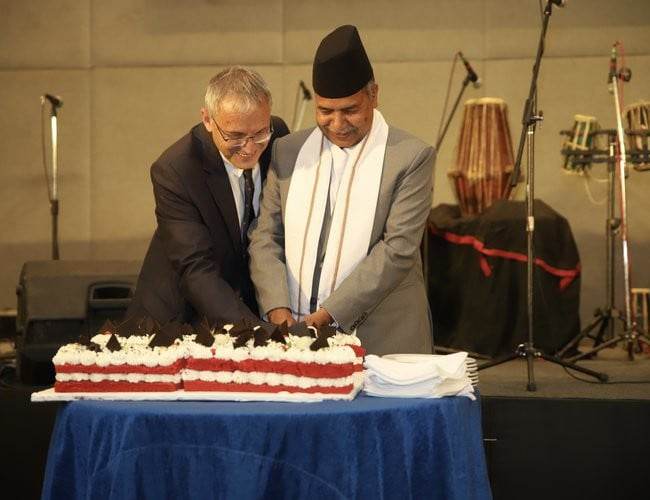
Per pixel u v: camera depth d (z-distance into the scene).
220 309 2.89
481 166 5.71
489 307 5.14
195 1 6.62
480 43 6.43
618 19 6.32
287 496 2.24
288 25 6.57
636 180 6.29
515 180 4.37
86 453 2.34
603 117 6.33
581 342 5.89
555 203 6.39
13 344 5.84
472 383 2.62
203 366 2.44
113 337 2.50
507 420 3.54
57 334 4.41
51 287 4.44
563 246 5.22
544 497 3.52
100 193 6.70
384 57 6.50
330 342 2.54
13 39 6.72
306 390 2.40
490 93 6.41
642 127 4.95
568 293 5.20
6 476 3.84
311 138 3.11
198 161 3.09
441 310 5.41
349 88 2.88
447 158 6.46
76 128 6.71
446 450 2.34
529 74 6.39
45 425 3.82
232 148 2.86
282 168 3.12
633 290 5.81
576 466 3.50
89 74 6.70
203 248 3.04
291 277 2.98
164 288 3.22
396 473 2.30
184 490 2.24
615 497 3.49
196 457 2.24
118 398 2.42
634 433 3.48
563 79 6.36
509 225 5.16
